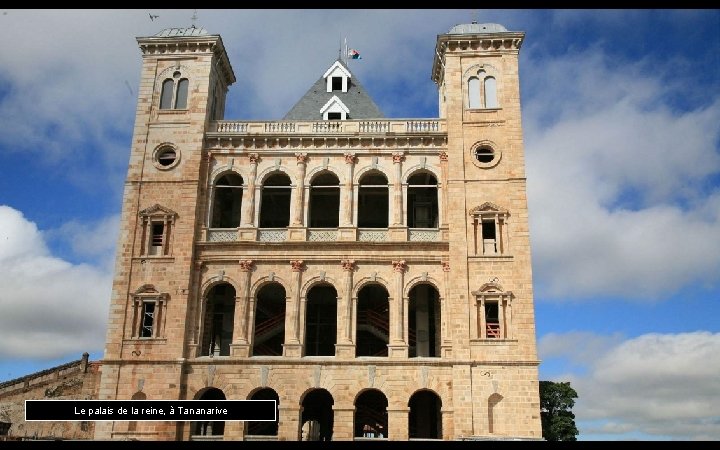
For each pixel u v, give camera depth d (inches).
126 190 2015.3
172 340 1861.5
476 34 2084.2
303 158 2043.6
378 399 2095.2
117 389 1825.8
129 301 1908.2
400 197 1995.6
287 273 1930.4
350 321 1876.2
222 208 2204.7
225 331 2038.6
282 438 1772.9
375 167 2033.7
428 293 2057.1
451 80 2073.1
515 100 2033.7
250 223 1989.4
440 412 1967.3
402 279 1910.7
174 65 2145.7
